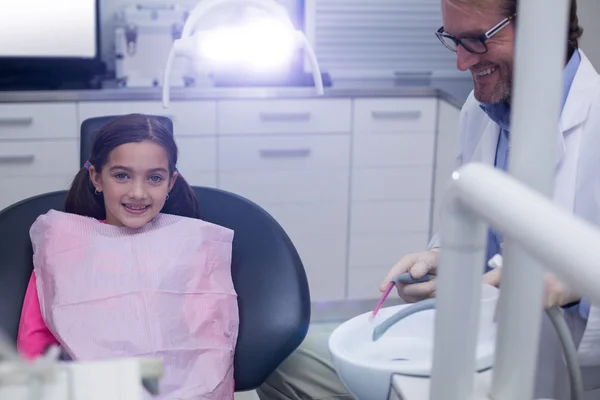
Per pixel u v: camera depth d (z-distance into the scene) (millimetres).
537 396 1299
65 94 2602
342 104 2785
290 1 2941
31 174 2670
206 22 1354
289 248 1508
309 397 1498
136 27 2715
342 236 2938
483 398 583
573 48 1334
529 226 386
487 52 1215
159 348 1367
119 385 480
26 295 1438
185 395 1317
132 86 2760
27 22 2744
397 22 3111
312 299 2986
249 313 1465
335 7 3055
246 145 2771
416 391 667
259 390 1633
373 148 2859
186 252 1482
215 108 2709
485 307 839
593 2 2391
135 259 1457
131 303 1405
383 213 2943
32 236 1479
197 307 1438
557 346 1276
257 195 2832
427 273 1219
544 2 490
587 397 1295
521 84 509
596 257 344
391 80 3141
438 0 3105
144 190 1465
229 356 1410
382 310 1023
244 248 1537
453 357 517
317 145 2816
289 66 2801
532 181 519
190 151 2738
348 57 3137
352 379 844
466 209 481
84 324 1375
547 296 713
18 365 456
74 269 1427
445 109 2764
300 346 1562
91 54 2830
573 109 1287
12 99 2576
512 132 524
